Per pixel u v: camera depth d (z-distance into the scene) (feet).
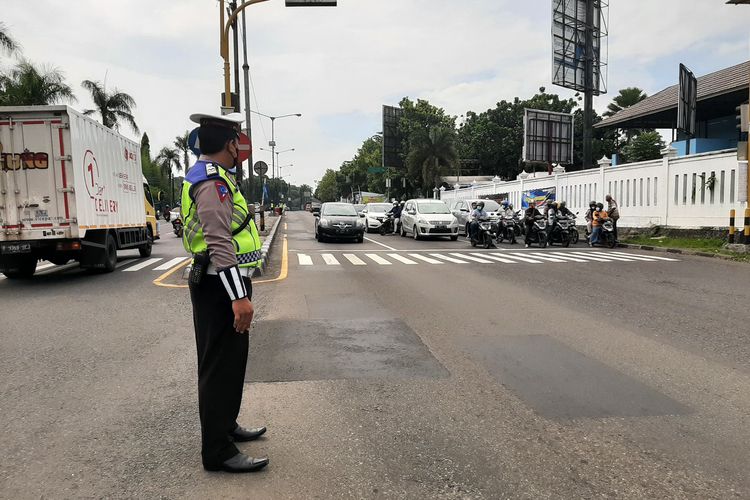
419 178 175.94
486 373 15.17
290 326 20.88
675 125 96.32
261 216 84.99
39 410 12.87
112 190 41.34
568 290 28.94
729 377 14.73
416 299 26.58
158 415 12.53
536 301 25.82
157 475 9.77
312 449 10.68
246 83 73.67
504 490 9.15
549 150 113.50
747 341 18.34
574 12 93.09
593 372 15.20
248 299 9.91
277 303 25.75
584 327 20.48
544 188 81.71
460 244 64.49
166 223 140.77
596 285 30.58
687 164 55.77
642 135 114.01
